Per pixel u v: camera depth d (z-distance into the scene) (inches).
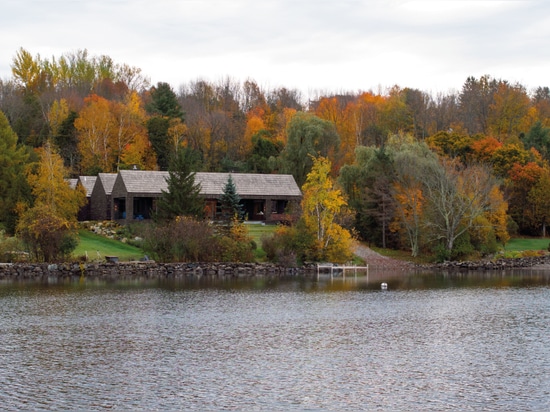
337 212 3560.5
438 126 6820.9
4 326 1841.8
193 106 6815.9
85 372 1401.3
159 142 5511.8
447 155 4975.4
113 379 1354.6
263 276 3221.0
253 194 4195.4
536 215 4726.9
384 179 3993.6
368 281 3046.3
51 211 3297.2
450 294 2586.1
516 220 4788.4
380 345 1660.9
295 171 4945.9
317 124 5064.0
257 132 6077.8
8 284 2748.5
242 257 3425.2
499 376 1397.6
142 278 3041.3
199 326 1870.1
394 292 2632.9
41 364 1456.7
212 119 6200.8
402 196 3964.1
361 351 1598.2
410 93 7288.4
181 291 2581.2
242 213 3887.8
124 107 5664.4
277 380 1358.3
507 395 1278.3
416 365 1476.4
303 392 1286.9
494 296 2534.5
